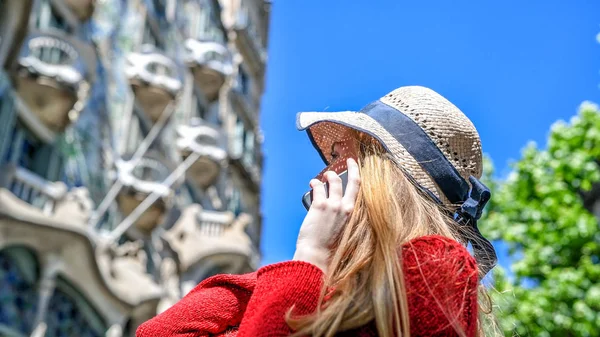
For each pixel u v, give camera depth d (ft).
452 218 7.54
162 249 62.34
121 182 56.18
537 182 53.21
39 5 51.70
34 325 41.91
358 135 7.61
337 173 7.72
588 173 51.24
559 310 46.75
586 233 48.91
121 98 62.08
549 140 53.67
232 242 68.64
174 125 71.00
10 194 41.78
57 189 45.75
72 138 51.96
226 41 90.02
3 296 39.99
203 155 70.64
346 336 6.13
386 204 6.69
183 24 78.64
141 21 68.03
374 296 6.11
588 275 47.65
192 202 70.44
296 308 6.16
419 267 6.18
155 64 65.72
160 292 53.11
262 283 6.38
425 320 6.02
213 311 7.03
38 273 43.45
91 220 50.85
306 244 6.75
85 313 47.47
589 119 53.21
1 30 45.06
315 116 7.64
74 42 49.83
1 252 40.86
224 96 83.71
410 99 7.64
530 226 51.01
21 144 47.06
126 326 51.90
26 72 46.39
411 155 7.26
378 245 6.47
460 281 6.26
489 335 7.80
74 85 48.39
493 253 7.67
